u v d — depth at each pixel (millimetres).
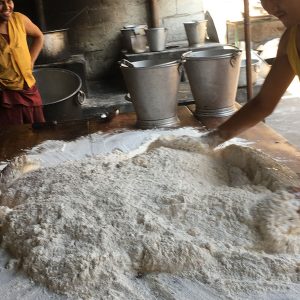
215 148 1527
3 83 2857
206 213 1066
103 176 1250
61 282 915
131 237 994
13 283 951
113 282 917
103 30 4633
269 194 1126
